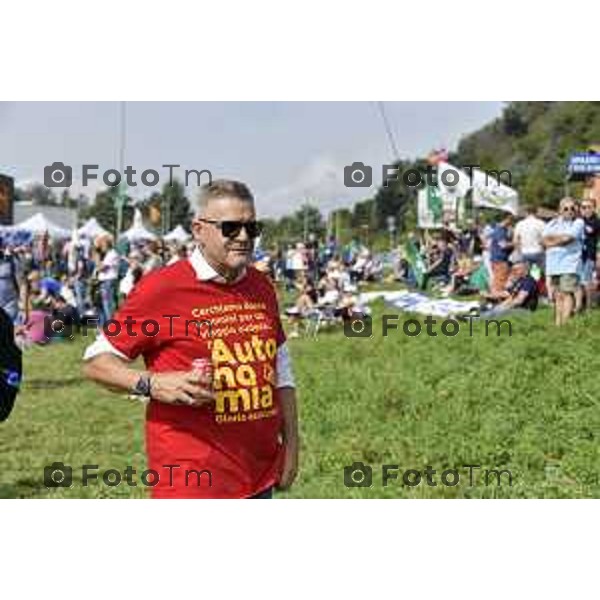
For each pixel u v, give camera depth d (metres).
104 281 21.86
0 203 29.61
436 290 21.27
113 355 4.50
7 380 4.62
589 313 14.02
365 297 21.16
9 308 16.28
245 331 4.58
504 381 10.80
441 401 10.57
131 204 23.86
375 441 9.36
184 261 4.57
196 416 4.49
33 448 10.33
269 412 4.65
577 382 10.54
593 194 19.19
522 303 16.72
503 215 20.75
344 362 14.22
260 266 19.08
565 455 8.43
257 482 4.63
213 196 4.50
